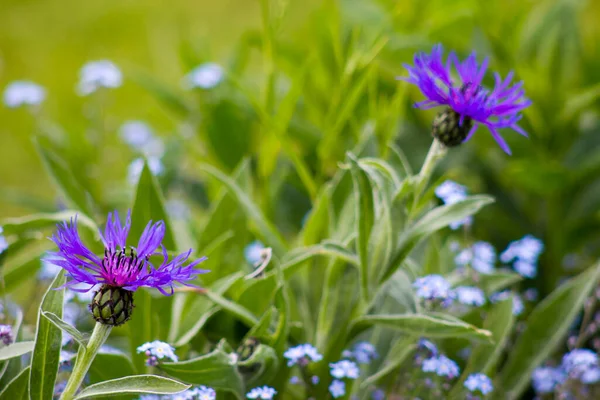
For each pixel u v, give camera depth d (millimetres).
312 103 1068
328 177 1057
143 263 764
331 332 896
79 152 1068
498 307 909
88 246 923
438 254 934
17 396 817
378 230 864
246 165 968
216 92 1059
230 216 943
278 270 865
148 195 886
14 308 931
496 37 1064
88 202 957
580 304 917
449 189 915
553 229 1063
